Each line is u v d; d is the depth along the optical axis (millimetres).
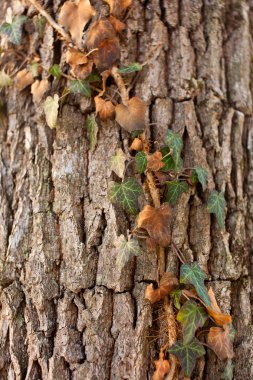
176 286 841
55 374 841
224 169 943
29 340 864
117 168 878
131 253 835
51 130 930
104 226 878
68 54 906
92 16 918
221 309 876
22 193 917
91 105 920
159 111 923
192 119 937
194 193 907
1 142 961
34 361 855
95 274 865
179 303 834
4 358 871
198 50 979
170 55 957
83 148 912
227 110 981
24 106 960
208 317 837
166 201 877
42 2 965
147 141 893
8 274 886
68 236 881
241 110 999
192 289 847
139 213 852
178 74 951
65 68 939
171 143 876
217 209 895
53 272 876
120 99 907
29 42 972
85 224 884
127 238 855
